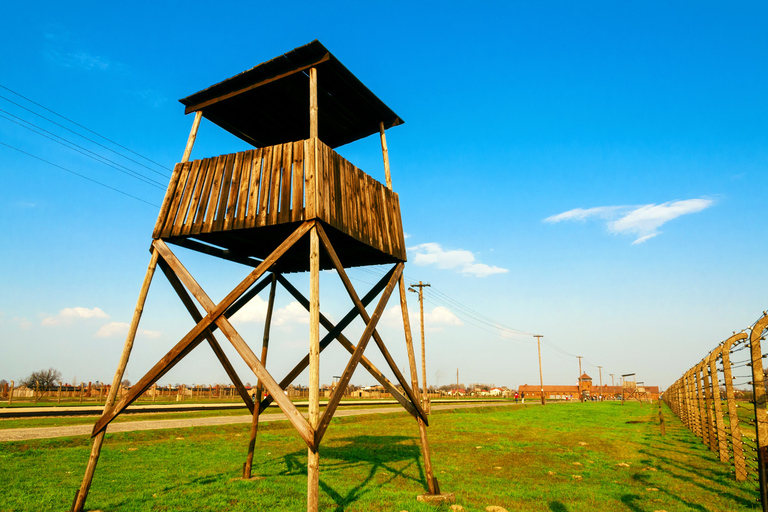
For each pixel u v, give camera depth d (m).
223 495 8.80
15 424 20.50
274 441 17.78
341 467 12.36
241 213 8.48
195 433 19.67
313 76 8.83
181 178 9.34
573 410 47.81
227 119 11.11
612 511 8.37
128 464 12.18
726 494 9.73
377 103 10.69
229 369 10.21
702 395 18.95
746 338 10.23
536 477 11.66
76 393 59.91
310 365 7.12
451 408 47.81
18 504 7.93
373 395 99.88
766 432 8.28
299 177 8.17
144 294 8.62
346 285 8.61
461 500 9.05
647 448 17.41
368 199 9.88
